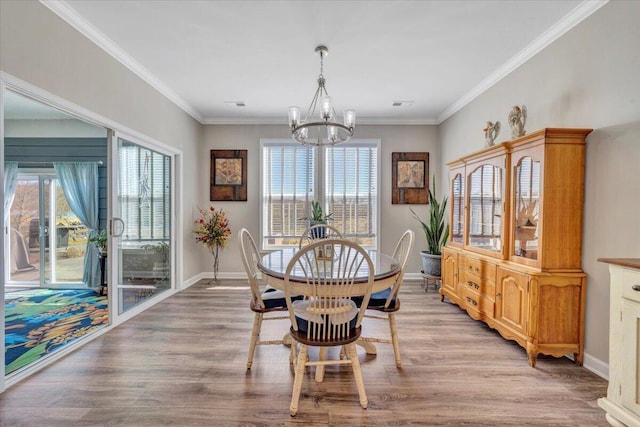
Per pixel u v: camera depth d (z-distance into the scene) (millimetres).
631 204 1797
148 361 2131
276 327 2754
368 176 4699
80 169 4145
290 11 2154
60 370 2006
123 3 2057
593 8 2012
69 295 3824
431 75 3180
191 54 2756
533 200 2203
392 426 1525
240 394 1769
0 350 1754
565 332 2078
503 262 2447
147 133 3184
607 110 1934
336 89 3561
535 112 2600
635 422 1353
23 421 1534
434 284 4301
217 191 4668
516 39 2500
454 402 1710
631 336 1381
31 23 1876
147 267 3350
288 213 4707
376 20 2256
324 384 1873
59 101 2088
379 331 2678
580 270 2086
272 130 4680
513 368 2064
